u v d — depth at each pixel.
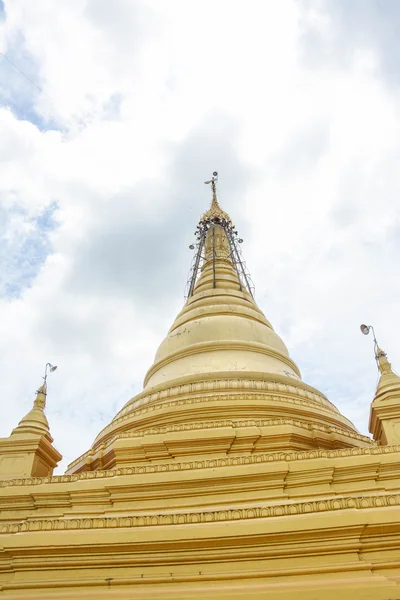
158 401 21.66
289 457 15.08
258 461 15.09
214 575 10.89
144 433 17.94
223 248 37.38
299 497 13.92
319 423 19.33
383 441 17.30
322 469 14.36
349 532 10.98
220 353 24.70
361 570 10.51
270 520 11.45
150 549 11.45
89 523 12.31
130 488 15.07
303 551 10.98
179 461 16.81
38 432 20.36
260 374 22.59
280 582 10.56
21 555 11.75
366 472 14.31
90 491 15.39
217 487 14.57
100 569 11.44
